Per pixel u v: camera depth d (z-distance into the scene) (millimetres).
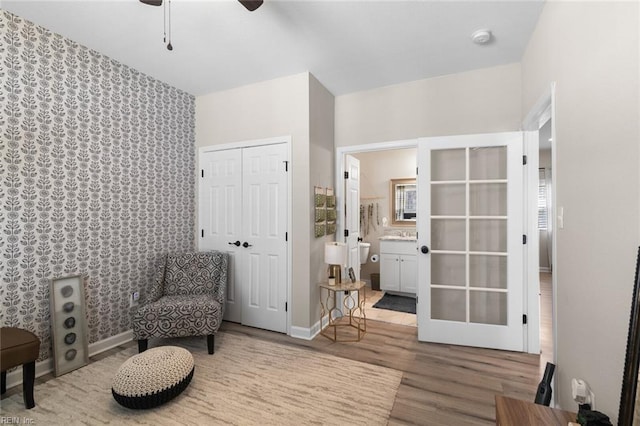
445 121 2975
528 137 2586
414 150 4945
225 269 3090
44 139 2221
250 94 3232
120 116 2750
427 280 2826
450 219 2818
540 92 2078
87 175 2498
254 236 3221
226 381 2127
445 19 2109
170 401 1891
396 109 3189
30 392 1819
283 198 3062
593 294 1297
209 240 3486
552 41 1813
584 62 1384
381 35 2309
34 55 2162
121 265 2768
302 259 2959
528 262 2592
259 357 2498
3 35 2006
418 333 2844
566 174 1603
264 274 3162
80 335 2365
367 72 2928
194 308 2496
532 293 2582
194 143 3570
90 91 2512
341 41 2395
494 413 1788
